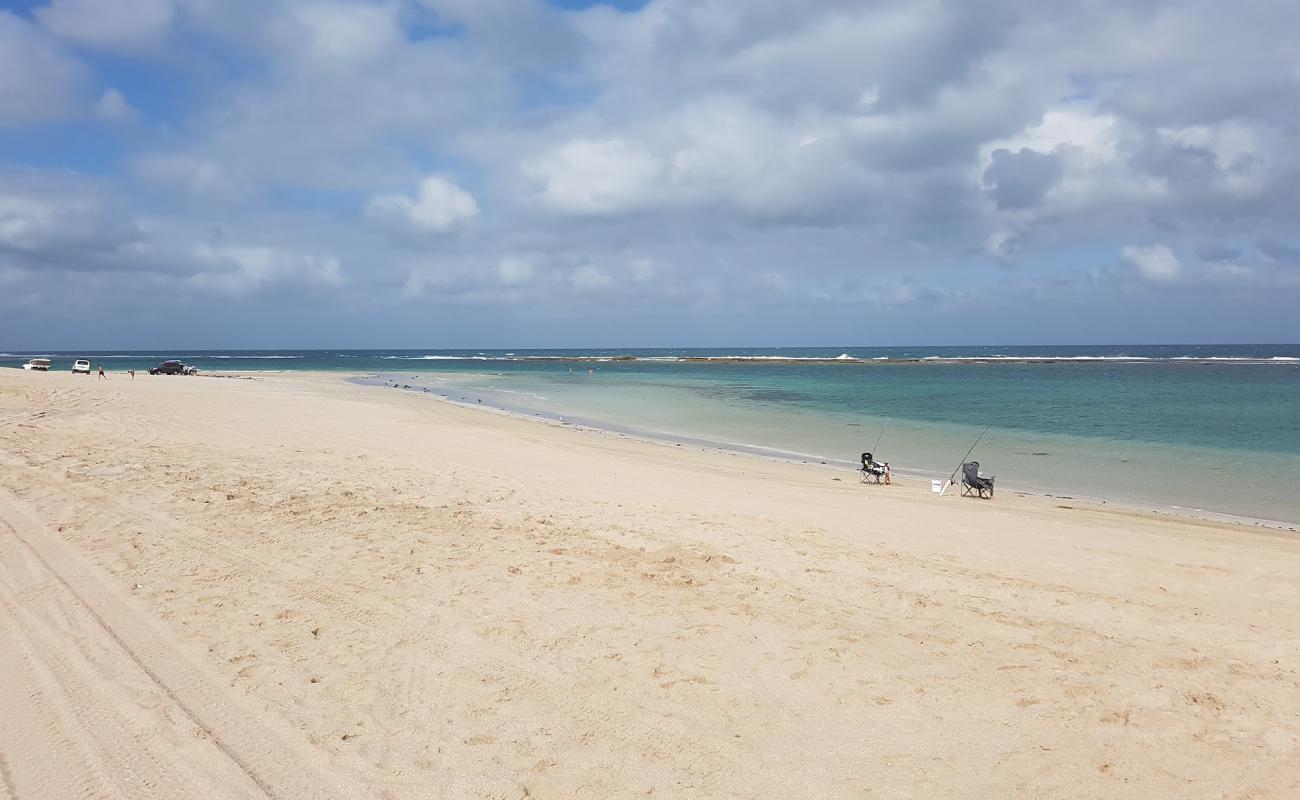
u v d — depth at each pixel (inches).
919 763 166.1
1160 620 262.8
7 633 222.5
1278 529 465.1
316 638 226.1
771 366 3651.6
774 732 177.8
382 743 168.7
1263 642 243.8
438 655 216.4
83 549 307.1
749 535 369.1
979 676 211.0
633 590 276.4
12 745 163.6
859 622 250.8
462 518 381.4
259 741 167.9
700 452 781.9
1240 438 921.5
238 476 469.7
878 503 494.3
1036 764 167.3
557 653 219.5
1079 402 1440.7
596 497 455.8
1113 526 443.8
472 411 1187.9
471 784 153.7
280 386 1663.4
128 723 173.8
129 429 683.4
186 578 275.7
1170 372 2598.4
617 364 4094.5
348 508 394.3
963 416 1197.1
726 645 227.9
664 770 160.9
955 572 317.1
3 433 612.7
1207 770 166.6
